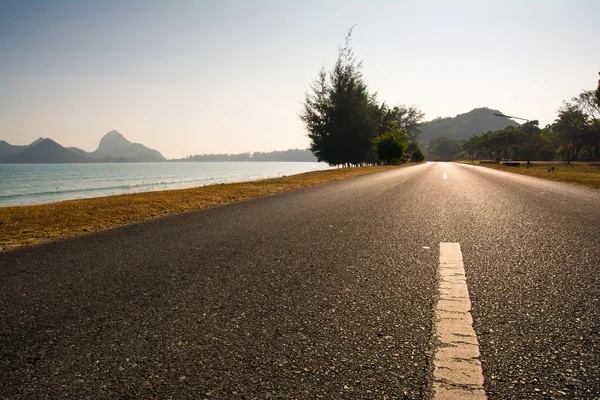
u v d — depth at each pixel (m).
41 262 3.66
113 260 3.59
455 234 4.34
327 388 1.33
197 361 1.57
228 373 1.46
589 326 1.79
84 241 4.75
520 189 11.19
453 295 2.28
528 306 2.07
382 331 1.80
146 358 1.61
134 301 2.38
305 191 11.77
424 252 3.47
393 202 7.88
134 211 7.85
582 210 6.34
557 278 2.57
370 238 4.21
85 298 2.48
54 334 1.91
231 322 1.98
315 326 1.88
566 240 3.86
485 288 2.40
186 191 13.11
